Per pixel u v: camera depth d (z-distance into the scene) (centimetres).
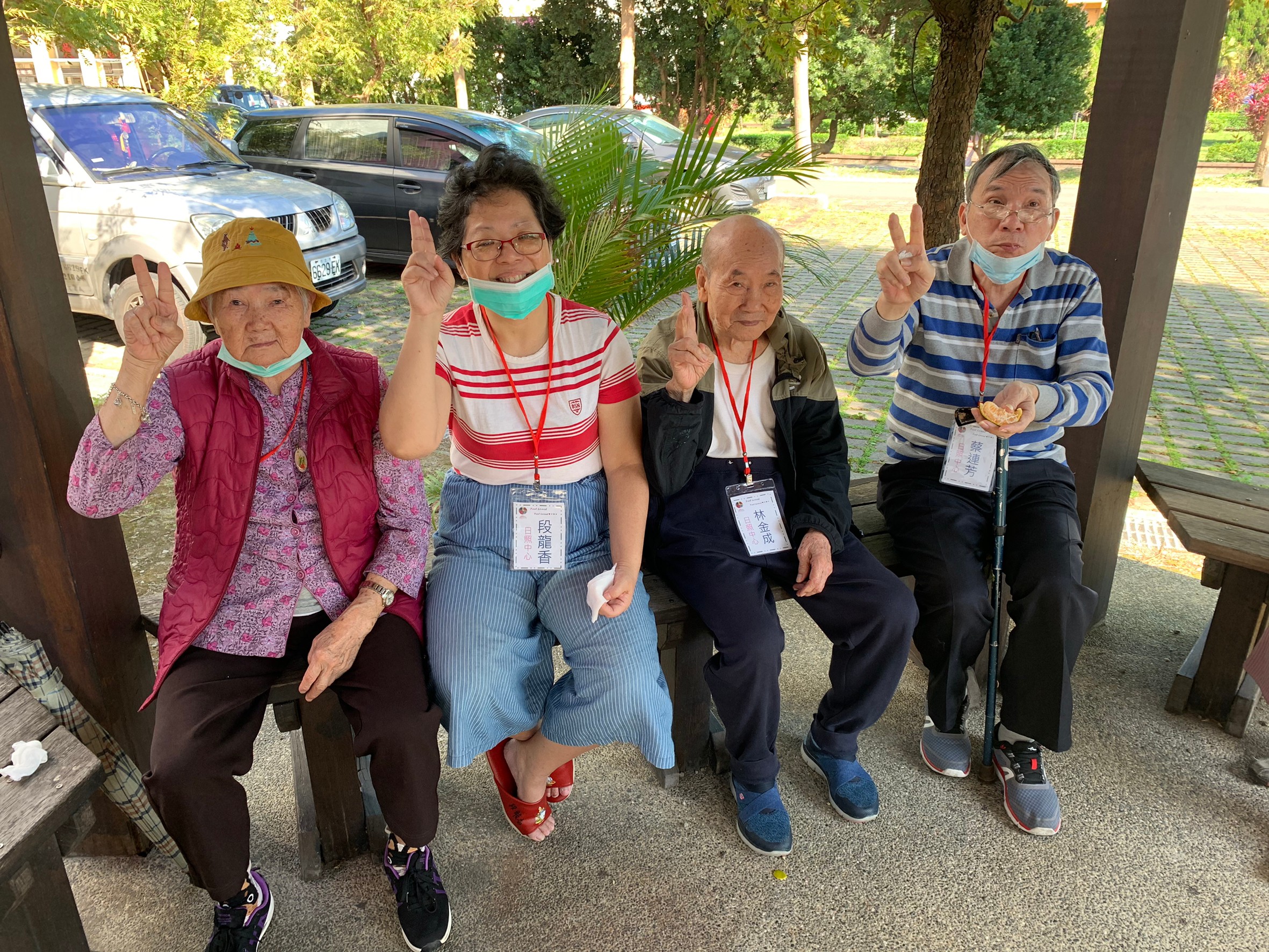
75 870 216
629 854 222
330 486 191
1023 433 252
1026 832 229
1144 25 246
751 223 216
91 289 600
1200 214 1338
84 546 195
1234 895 211
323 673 181
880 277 225
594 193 303
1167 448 504
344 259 664
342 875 216
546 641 225
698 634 233
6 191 170
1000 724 247
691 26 1848
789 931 201
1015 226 229
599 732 204
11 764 151
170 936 199
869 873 217
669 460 213
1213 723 269
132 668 213
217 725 179
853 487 299
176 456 183
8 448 181
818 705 262
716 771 249
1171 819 234
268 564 192
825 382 230
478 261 192
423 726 185
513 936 199
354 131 838
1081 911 206
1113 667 297
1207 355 679
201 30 949
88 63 1520
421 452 190
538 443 208
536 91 2109
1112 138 260
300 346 187
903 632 218
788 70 496
